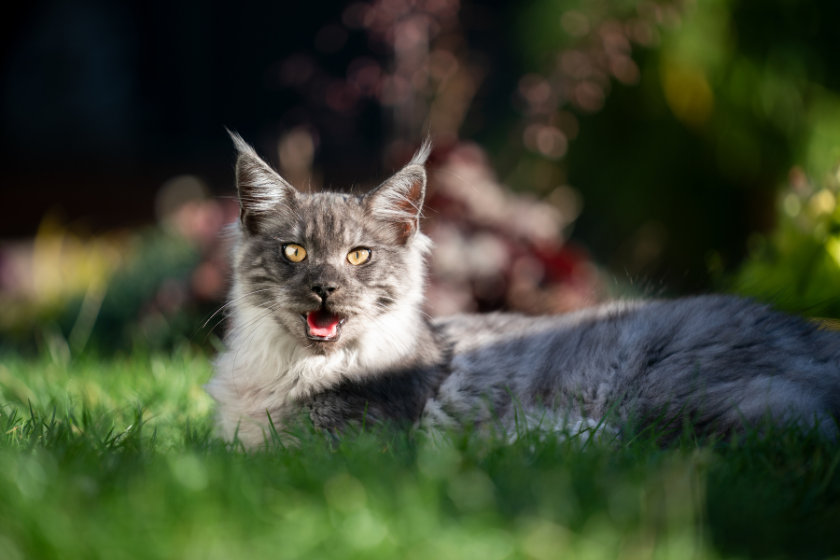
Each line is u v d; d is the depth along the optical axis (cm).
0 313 939
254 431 409
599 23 922
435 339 449
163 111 1872
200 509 242
